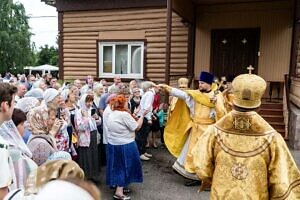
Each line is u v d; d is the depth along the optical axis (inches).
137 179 205.0
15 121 110.1
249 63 450.9
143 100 287.9
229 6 451.2
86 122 208.8
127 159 199.0
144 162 288.2
